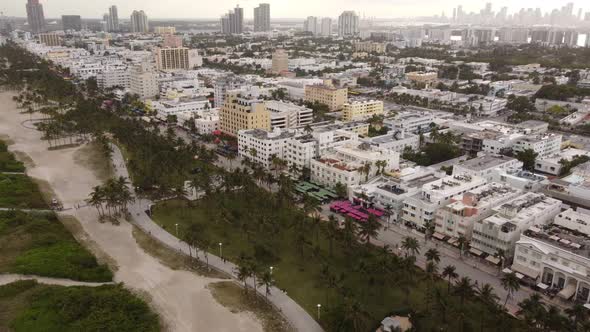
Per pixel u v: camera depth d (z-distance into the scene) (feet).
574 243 600.39
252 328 526.57
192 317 544.62
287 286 606.14
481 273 630.33
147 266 654.94
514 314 536.42
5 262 640.58
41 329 507.71
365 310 525.75
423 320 531.09
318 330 522.06
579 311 476.54
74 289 575.79
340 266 655.35
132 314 534.37
